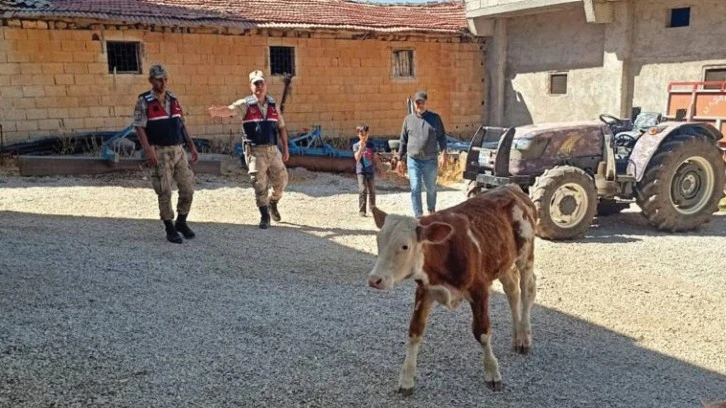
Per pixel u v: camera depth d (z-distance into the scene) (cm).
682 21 1401
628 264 673
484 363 381
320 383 379
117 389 357
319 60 1633
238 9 1594
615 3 1479
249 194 1055
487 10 1722
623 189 815
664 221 809
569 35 1639
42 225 752
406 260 336
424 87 1803
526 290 437
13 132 1305
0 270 550
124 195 991
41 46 1313
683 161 802
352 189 1166
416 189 811
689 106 990
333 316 491
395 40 1733
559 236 762
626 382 399
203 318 473
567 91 1664
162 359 399
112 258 616
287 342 436
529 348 438
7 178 1084
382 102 1748
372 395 368
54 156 1151
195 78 1484
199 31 1467
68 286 523
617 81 1508
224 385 370
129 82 1417
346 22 1648
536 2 1581
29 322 439
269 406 349
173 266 605
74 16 1302
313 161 1328
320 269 625
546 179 746
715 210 836
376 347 436
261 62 1559
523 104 1805
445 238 338
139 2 1506
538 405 364
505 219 405
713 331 493
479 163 846
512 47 1812
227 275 588
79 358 391
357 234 796
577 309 536
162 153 677
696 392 388
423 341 451
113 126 1414
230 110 762
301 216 908
